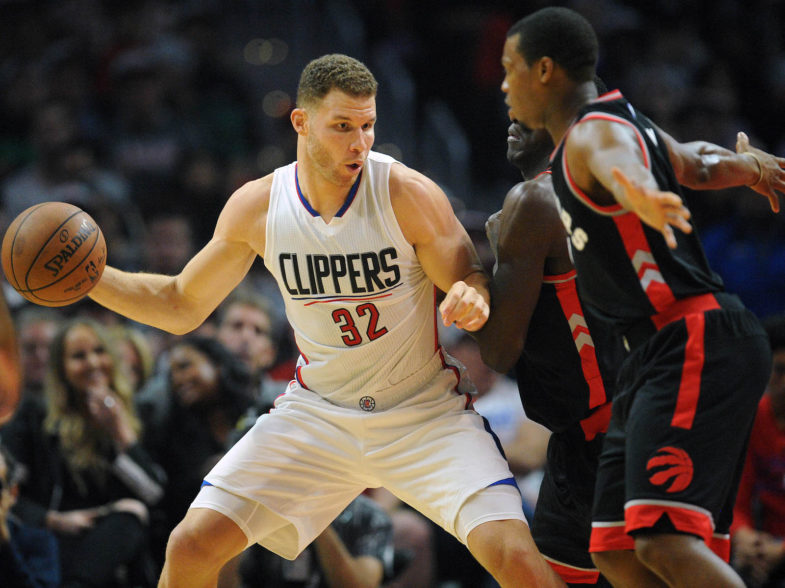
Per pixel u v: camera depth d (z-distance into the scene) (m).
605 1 25.58
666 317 6.49
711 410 6.26
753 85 23.75
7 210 19.25
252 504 7.79
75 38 24.05
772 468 11.16
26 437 10.77
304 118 7.46
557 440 8.03
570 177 6.46
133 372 12.61
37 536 9.66
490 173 24.09
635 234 6.40
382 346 7.77
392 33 25.73
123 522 10.31
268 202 7.82
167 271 17.27
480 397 13.51
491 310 7.38
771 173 7.52
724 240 18.09
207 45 23.73
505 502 7.38
